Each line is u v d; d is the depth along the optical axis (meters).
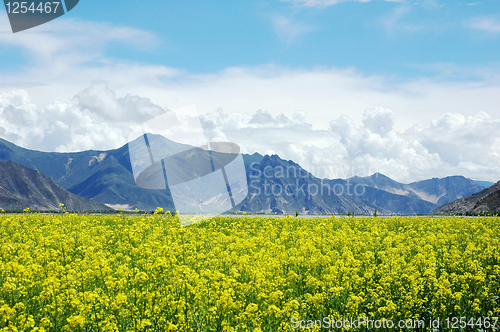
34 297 10.00
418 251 16.73
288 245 17.86
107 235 19.06
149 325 8.82
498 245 17.73
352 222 29.00
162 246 14.31
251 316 9.11
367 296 10.78
